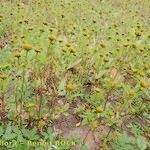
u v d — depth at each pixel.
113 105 0.38
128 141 0.32
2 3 0.68
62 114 0.34
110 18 0.74
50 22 0.64
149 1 1.01
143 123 0.37
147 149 0.33
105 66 0.44
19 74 0.38
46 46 0.43
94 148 0.31
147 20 0.80
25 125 0.31
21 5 0.67
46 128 0.32
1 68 0.40
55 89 0.37
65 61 0.42
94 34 0.58
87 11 0.74
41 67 0.39
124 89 0.39
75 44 0.48
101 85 0.41
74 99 0.37
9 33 0.55
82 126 0.33
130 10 0.85
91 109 0.36
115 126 0.34
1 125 0.31
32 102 0.34
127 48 0.48
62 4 0.74
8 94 0.35
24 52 0.40
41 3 0.74
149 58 0.50
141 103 0.39
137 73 0.41
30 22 0.59
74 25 0.57
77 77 0.41
